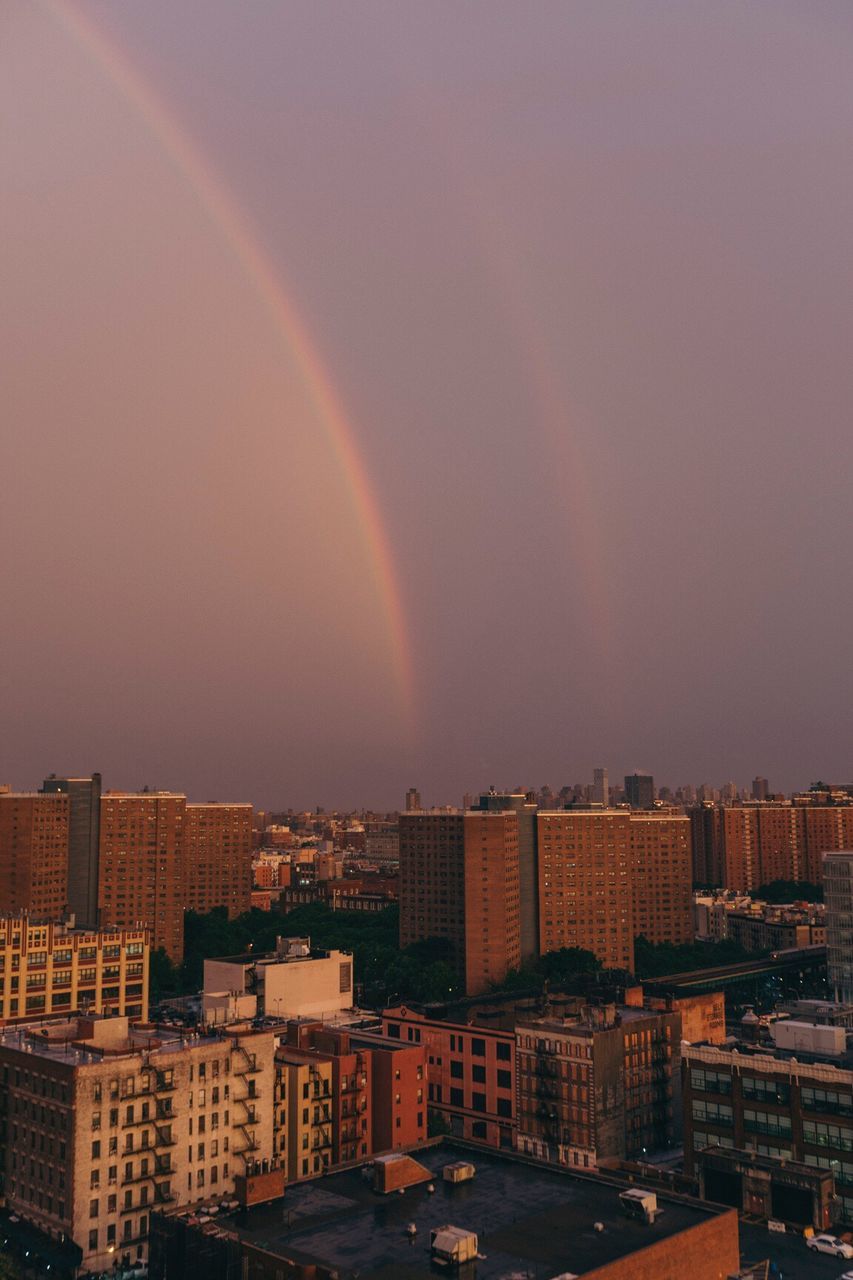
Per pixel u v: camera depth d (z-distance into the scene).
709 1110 134.88
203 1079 128.38
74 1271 113.06
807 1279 95.06
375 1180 98.06
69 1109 117.69
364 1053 152.38
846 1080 122.88
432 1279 79.38
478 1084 176.00
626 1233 88.44
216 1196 127.31
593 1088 153.50
